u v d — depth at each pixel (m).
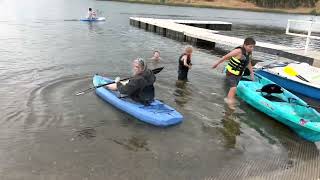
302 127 7.64
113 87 9.30
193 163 6.40
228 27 32.94
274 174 6.23
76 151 6.53
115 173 5.90
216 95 10.24
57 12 37.22
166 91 10.30
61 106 8.56
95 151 6.58
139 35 23.27
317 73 11.52
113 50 16.52
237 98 10.05
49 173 5.78
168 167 6.20
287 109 8.63
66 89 9.84
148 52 16.70
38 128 7.35
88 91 9.70
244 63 9.61
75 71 11.87
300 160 6.82
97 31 23.61
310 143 7.63
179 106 9.14
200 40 21.28
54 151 6.48
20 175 5.66
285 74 11.95
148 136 7.32
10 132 7.10
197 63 14.91
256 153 6.96
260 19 53.62
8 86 9.86
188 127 7.88
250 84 10.32
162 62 14.40
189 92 10.35
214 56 17.20
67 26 25.42
